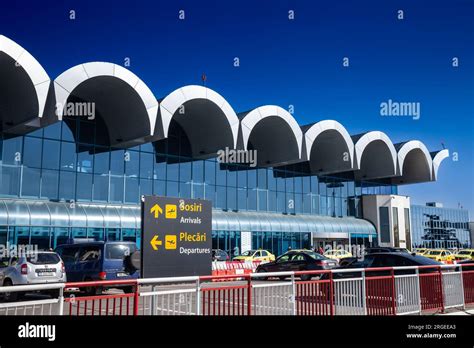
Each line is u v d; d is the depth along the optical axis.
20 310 6.40
